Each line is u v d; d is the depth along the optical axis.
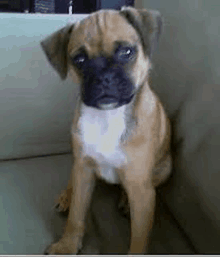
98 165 0.39
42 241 0.37
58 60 0.37
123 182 0.38
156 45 0.36
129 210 0.40
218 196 0.29
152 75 0.46
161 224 0.39
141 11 0.36
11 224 0.39
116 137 0.34
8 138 0.51
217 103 0.32
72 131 0.38
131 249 0.35
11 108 0.49
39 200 0.44
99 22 0.32
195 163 0.34
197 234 0.34
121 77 0.32
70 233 0.37
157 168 0.41
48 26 0.49
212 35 0.34
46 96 0.50
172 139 0.41
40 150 0.53
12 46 0.47
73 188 0.39
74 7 0.85
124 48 0.32
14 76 0.48
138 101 0.35
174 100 0.41
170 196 0.40
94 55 0.32
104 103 0.32
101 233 0.38
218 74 0.32
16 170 0.50
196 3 0.37
